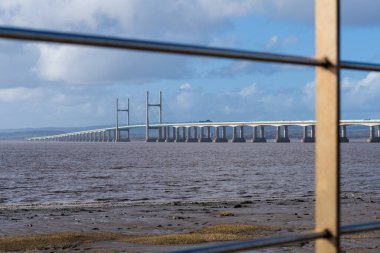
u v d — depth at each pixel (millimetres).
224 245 2383
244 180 73062
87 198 51656
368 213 33969
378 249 20016
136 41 2232
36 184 68125
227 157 151875
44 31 2041
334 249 2633
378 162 121500
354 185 63062
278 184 66438
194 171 92812
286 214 33719
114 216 33688
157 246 22094
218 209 37562
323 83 2648
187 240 23297
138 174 85688
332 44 2609
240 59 2473
